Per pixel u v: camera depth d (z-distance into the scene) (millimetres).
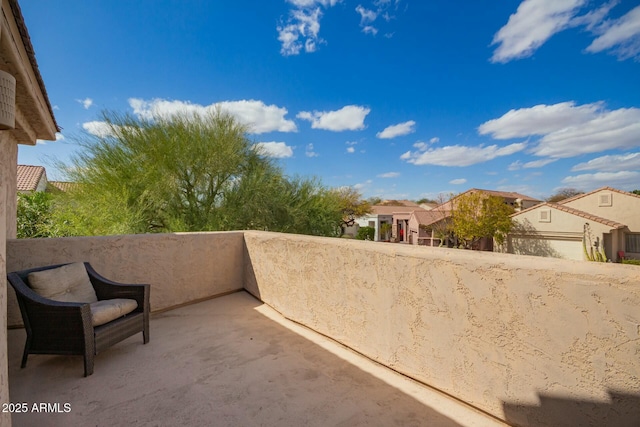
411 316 2422
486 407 1968
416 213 29297
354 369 2678
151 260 4281
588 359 1521
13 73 2535
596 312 1489
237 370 2682
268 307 4469
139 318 3162
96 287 3299
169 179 8195
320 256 3381
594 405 1506
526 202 28906
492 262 1902
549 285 1653
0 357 1384
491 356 1926
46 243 3633
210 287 4887
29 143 4562
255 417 2053
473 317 2008
